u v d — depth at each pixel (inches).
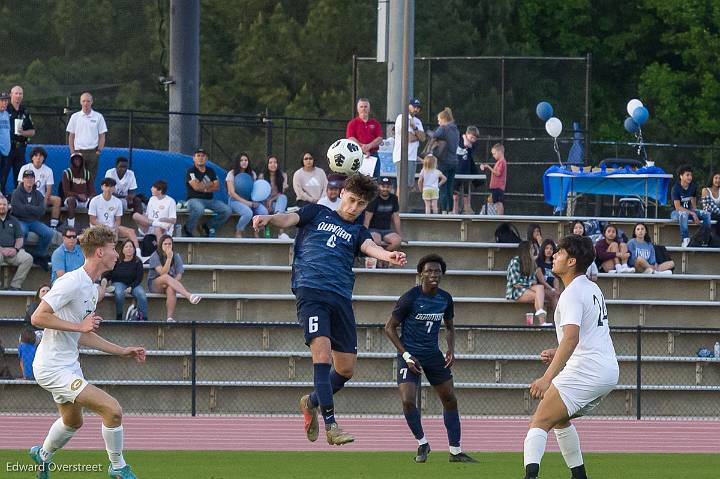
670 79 4333.2
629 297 2050.9
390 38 2361.0
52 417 1669.5
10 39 2309.3
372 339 1905.8
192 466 1160.8
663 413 1835.6
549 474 1120.8
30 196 1940.2
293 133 3681.1
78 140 2123.5
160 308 1895.9
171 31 2378.2
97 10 2330.2
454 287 2031.3
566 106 3161.9
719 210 2183.8
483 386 1819.6
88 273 940.0
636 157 3789.4
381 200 2016.5
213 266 1998.0
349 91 4033.0
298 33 4234.7
